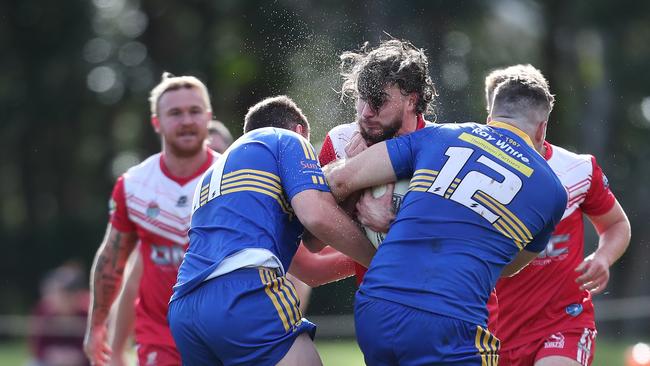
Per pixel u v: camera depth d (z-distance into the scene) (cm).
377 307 1667
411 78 1773
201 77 9600
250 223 1741
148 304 2403
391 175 1750
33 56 10694
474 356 1642
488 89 2209
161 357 2356
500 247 1681
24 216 10875
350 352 4838
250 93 8694
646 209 10062
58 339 4169
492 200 1683
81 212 10812
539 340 2181
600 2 10100
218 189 1789
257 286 1700
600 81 10519
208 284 1722
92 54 10831
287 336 1711
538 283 2180
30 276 10438
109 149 11056
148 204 2403
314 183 1753
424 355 1639
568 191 2189
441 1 8869
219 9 9594
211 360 1744
